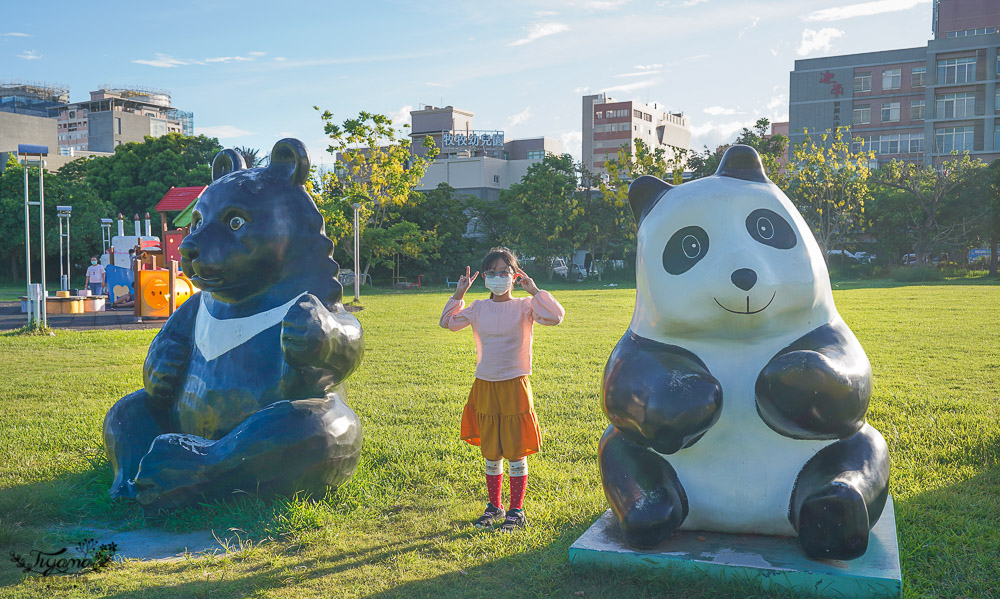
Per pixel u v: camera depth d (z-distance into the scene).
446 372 11.16
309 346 4.93
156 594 4.04
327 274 5.58
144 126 107.19
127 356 13.42
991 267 41.38
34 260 50.53
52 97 131.12
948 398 8.63
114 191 53.00
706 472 4.14
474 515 5.22
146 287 21.38
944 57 62.59
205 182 53.03
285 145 5.57
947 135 63.06
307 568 4.35
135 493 5.35
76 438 7.39
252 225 5.29
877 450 4.07
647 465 4.15
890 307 19.95
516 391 5.05
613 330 16.30
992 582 3.95
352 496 5.44
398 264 40.75
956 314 17.95
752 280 3.88
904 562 4.18
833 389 3.74
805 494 3.94
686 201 4.15
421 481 6.00
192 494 5.08
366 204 35.53
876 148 66.44
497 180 73.69
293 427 5.00
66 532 5.08
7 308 25.97
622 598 3.82
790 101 69.19
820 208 42.09
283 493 5.14
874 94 66.38
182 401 5.43
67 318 22.11
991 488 5.47
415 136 94.44
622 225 43.72
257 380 5.20
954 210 42.34
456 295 5.34
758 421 4.05
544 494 5.61
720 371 4.08
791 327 4.09
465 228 44.28
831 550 3.75
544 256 43.34
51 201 47.78
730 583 3.83
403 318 19.84
